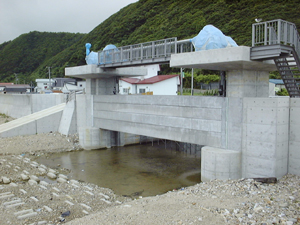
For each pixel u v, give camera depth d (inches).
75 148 1029.8
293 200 403.5
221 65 563.8
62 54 4094.5
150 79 1790.1
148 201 457.7
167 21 2669.8
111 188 632.4
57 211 456.8
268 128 544.7
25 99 1595.7
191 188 531.8
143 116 842.2
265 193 445.4
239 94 596.4
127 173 746.8
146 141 1179.9
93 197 541.3
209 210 380.5
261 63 532.4
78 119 1152.2
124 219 370.3
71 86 2610.7
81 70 962.1
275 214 351.6
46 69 3964.1
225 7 2308.1
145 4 3344.0
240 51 501.4
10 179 665.6
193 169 784.9
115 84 1050.1
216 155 589.6
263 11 2004.2
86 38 3917.3
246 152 585.6
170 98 746.8
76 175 728.3
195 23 2321.6
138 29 2950.3
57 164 832.9
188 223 342.3
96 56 966.4
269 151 546.0
